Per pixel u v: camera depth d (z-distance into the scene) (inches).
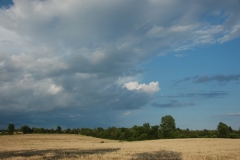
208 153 1338.6
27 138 3479.3
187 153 1350.9
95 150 1652.3
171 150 1561.3
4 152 1552.7
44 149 1786.4
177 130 4387.3
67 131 5856.3
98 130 5246.1
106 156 1226.0
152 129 4013.3
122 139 4197.8
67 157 1217.4
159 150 1571.1
